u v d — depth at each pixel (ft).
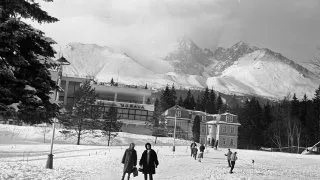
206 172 94.73
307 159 225.97
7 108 60.80
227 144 414.21
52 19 64.18
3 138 224.12
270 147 439.22
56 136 259.60
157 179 70.64
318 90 444.55
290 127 398.21
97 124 255.91
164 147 224.74
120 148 195.93
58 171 70.74
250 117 476.54
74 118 243.40
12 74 58.59
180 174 83.76
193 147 159.02
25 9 59.98
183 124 442.91
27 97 62.64
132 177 71.41
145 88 439.22
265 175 102.89
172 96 611.06
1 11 57.62
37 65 65.72
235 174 95.71
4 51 57.98
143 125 383.45
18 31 59.06
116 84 435.12
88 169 81.92
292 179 97.60
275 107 574.97
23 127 265.34
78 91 253.44
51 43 66.23
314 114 424.87
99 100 386.11
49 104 68.33
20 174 58.18
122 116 382.63
